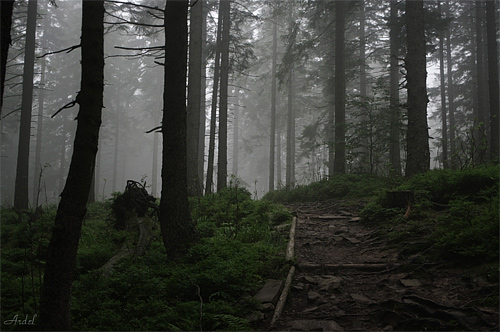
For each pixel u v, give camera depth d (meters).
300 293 5.57
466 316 4.12
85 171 4.41
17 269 7.20
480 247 5.36
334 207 11.77
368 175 14.94
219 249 6.68
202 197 13.02
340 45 18.48
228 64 19.69
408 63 12.90
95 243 8.98
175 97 6.99
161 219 6.96
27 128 16.23
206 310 4.66
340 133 17.50
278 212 10.09
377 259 6.68
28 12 16.84
